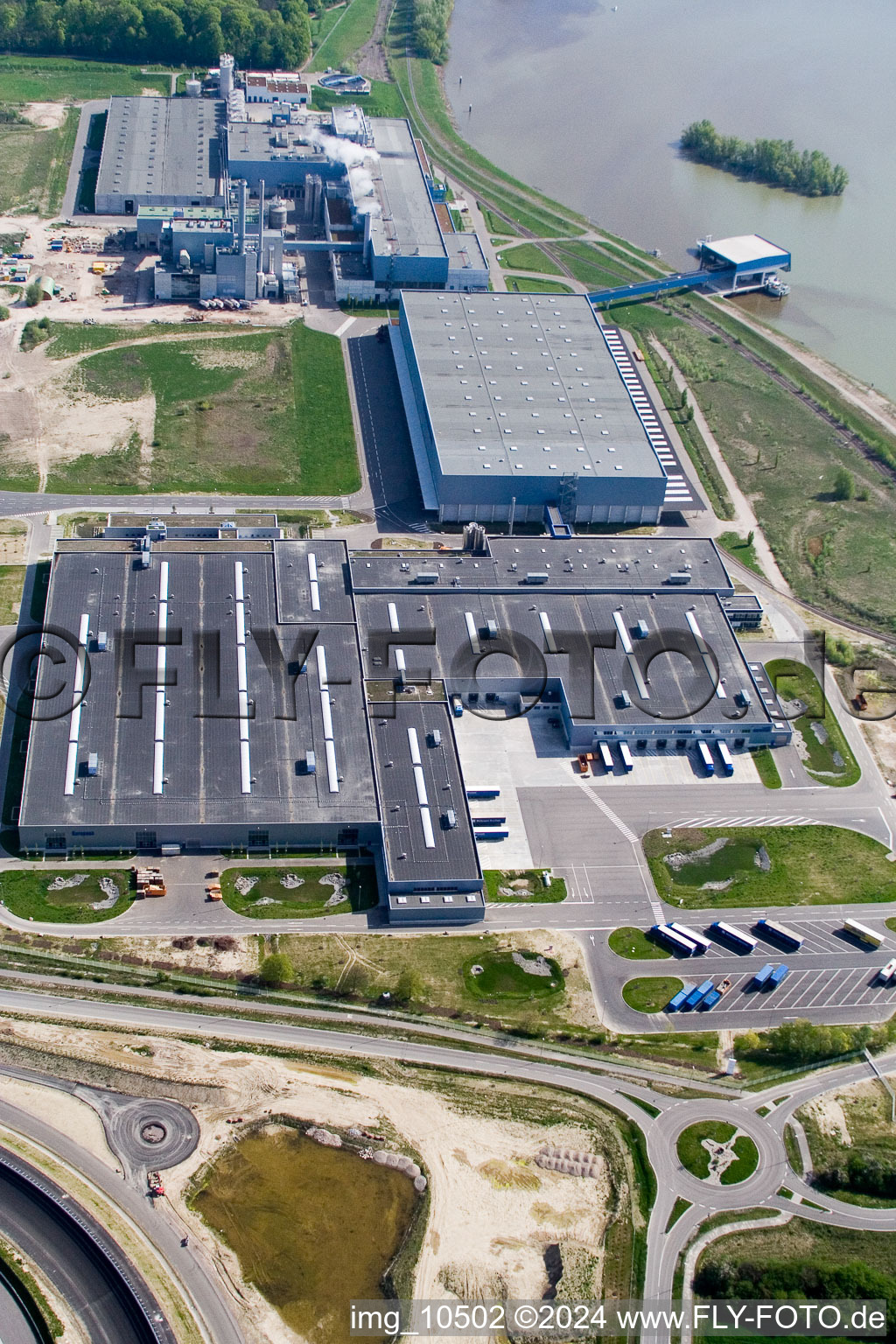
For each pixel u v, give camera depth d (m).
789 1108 178.00
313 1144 167.00
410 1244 157.62
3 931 190.50
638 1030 187.25
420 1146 168.25
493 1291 154.38
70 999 181.75
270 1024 181.50
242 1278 152.62
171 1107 169.25
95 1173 160.25
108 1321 145.25
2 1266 149.25
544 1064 180.62
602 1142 171.25
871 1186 169.12
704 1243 161.25
